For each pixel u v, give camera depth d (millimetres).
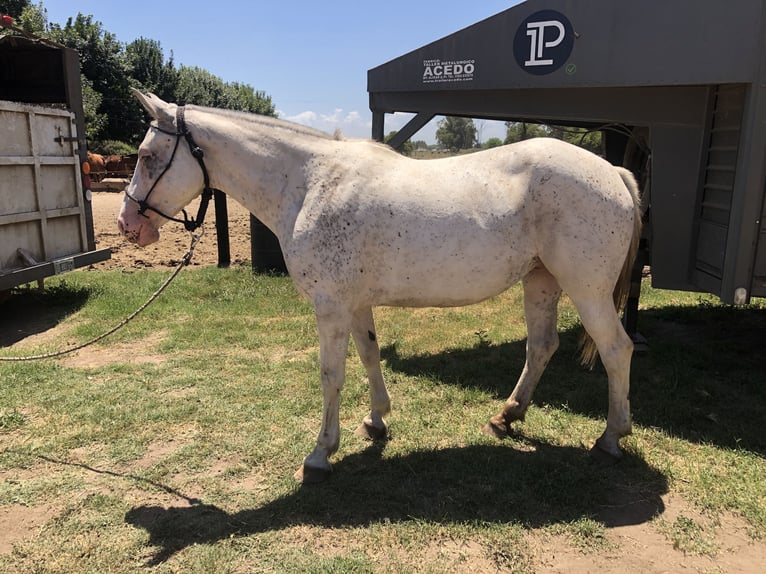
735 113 3799
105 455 3420
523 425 3744
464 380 4504
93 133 34750
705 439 3518
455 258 2947
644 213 4836
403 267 2965
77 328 5758
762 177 3633
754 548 2570
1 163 5645
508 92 4641
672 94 4152
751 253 3738
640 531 2689
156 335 5707
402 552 2555
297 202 3006
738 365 4750
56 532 2703
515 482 3043
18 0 36250
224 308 6547
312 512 2836
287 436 3613
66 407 4016
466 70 4656
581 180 2918
